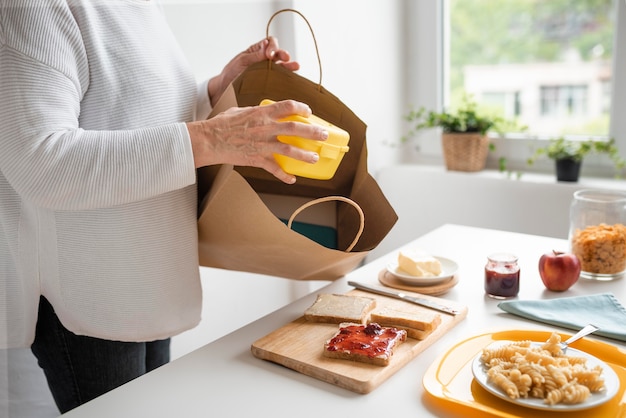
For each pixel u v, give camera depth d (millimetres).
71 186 832
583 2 2193
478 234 1471
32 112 811
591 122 2172
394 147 2393
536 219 1971
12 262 1000
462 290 1129
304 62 1928
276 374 851
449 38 2320
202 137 864
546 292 1105
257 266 1133
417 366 854
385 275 1198
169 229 1007
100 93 924
